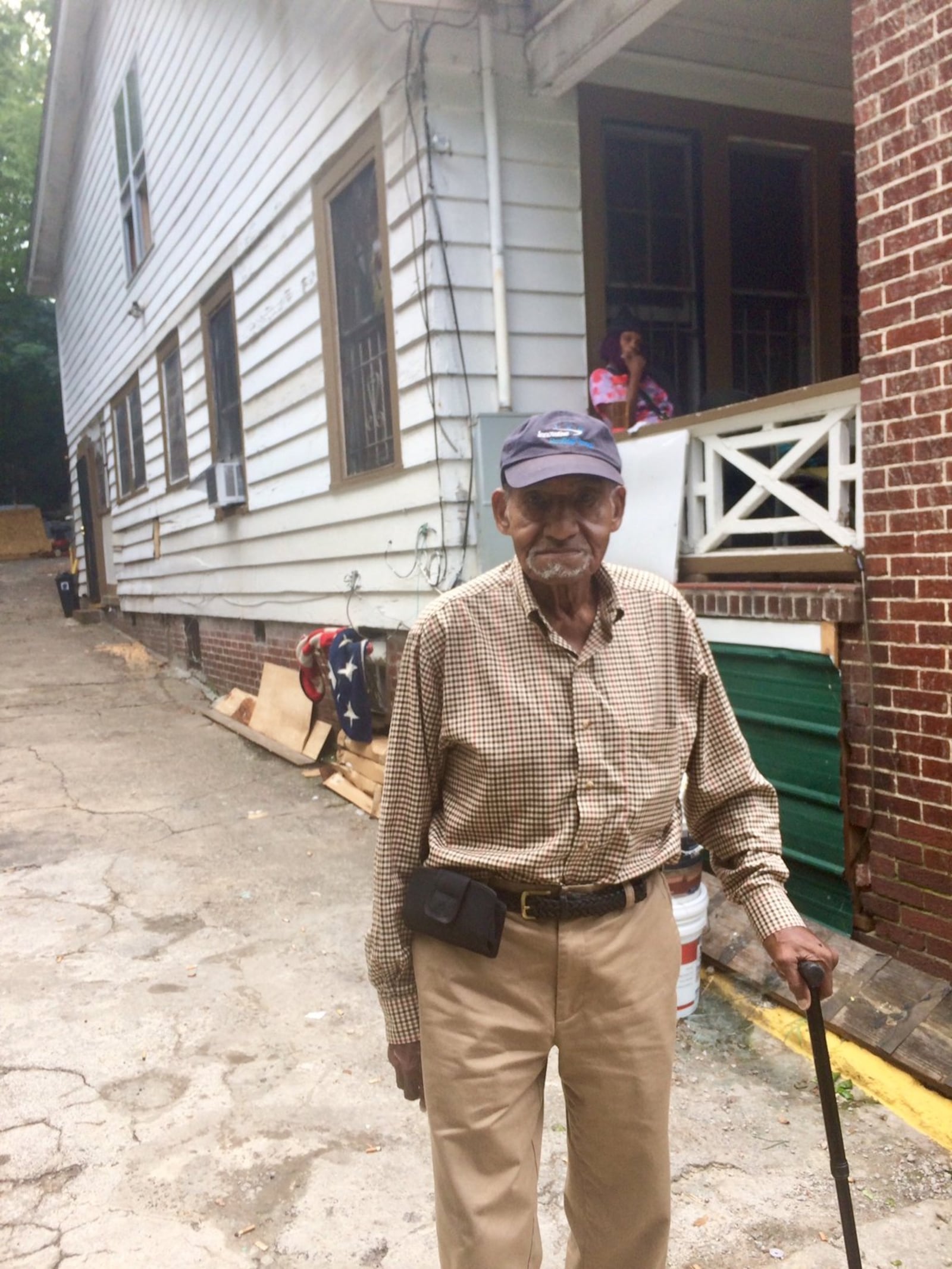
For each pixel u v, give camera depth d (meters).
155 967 4.18
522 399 5.57
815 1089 3.18
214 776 7.23
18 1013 3.78
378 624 6.49
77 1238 2.57
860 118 3.54
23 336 23.89
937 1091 3.06
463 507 5.46
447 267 5.32
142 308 11.67
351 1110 3.14
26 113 21.81
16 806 6.57
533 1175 1.87
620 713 1.82
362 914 4.73
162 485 11.61
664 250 6.17
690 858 3.51
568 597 1.84
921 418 3.40
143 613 13.13
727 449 4.40
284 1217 2.65
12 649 13.07
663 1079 1.92
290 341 7.47
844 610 3.70
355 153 6.11
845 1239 1.93
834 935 3.77
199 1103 3.18
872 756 3.68
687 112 6.02
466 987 1.85
